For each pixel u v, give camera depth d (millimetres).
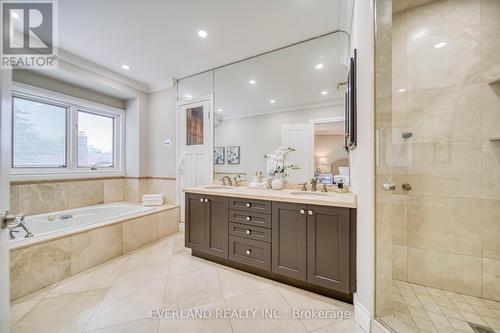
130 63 2879
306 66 2369
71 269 1956
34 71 2605
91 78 2883
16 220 889
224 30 2172
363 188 1415
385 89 1369
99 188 3375
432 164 1707
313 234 1678
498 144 1546
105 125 3562
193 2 1791
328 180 2271
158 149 3648
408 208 1763
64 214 2809
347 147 2027
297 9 1876
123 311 1479
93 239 2154
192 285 1820
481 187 1589
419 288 1699
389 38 1378
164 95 3561
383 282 1322
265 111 2629
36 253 1729
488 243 1570
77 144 3170
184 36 2270
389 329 1229
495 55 1551
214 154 3051
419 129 1729
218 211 2227
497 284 1548
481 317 1372
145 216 2777
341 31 2166
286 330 1330
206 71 3102
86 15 1938
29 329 1312
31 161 2703
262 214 1947
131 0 1762
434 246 1707
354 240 1525
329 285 1602
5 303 871
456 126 1644
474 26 1595
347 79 2039
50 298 1622
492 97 1559
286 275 1804
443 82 1672
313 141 2348
